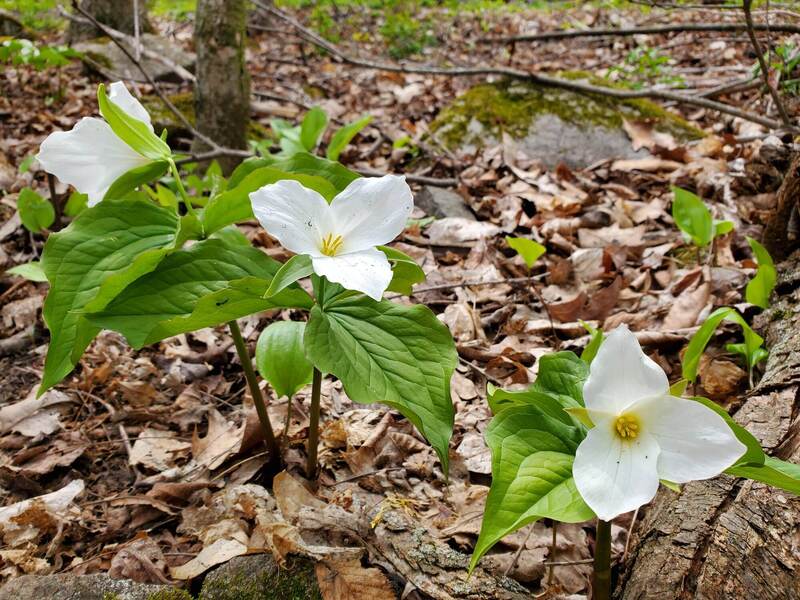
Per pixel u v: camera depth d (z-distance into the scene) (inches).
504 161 60.4
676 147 60.6
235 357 39.4
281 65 107.3
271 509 27.9
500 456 20.6
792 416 26.4
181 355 39.3
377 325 24.4
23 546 27.8
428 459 31.4
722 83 77.5
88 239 25.3
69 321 24.7
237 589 24.3
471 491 29.7
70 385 37.3
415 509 29.0
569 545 27.2
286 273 22.2
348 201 23.3
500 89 68.1
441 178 61.2
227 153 53.4
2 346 40.1
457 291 43.1
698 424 19.2
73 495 30.2
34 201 45.6
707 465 19.1
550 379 22.5
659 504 25.7
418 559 24.9
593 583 22.7
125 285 24.5
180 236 25.2
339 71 104.4
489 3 167.2
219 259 25.5
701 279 40.2
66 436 33.9
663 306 39.3
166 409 35.6
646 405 19.4
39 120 72.6
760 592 21.4
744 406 27.7
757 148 52.2
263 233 49.9
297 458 31.0
